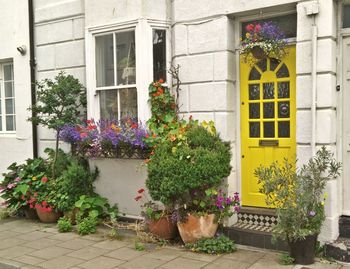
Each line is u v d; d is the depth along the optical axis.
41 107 7.03
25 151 8.24
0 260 5.26
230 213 5.50
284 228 4.71
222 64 5.75
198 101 5.98
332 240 5.00
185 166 5.20
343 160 5.25
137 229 6.07
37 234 6.35
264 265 4.82
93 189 6.93
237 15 5.75
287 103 5.59
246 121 5.89
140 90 6.36
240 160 5.92
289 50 5.54
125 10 6.48
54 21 7.63
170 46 6.41
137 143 6.05
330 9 4.96
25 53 8.13
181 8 6.09
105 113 6.97
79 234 6.26
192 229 5.39
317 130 5.07
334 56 5.11
